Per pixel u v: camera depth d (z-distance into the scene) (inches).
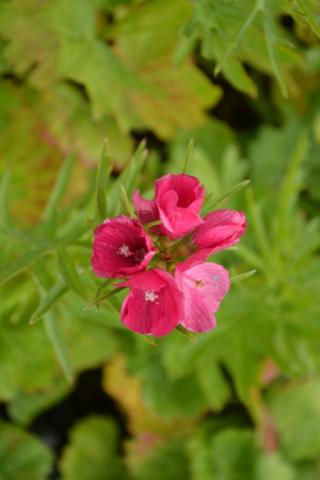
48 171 31.4
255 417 33.7
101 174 22.5
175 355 29.8
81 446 34.9
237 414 35.0
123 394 33.7
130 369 33.4
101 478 34.6
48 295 23.5
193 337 21.4
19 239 25.0
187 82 32.0
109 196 24.5
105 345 32.2
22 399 33.7
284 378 35.5
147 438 34.6
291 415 35.2
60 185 26.4
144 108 31.9
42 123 31.5
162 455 34.6
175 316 21.0
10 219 25.3
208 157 34.9
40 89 31.6
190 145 21.9
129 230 21.3
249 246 32.1
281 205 28.7
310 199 36.7
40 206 31.4
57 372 31.0
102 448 35.0
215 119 36.5
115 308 22.3
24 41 30.6
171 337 29.8
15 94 31.5
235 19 25.5
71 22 30.8
